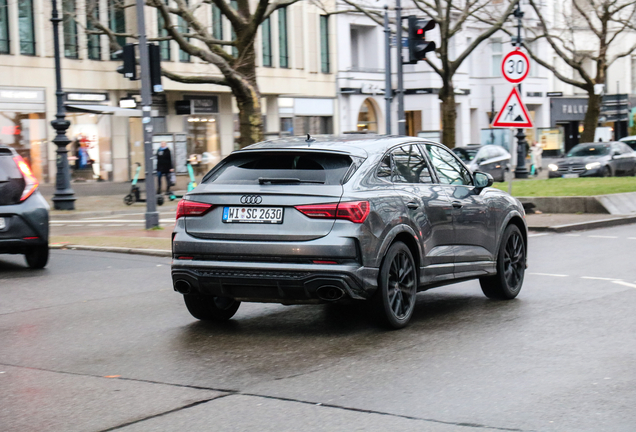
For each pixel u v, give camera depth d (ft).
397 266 24.30
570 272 36.24
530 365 19.93
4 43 102.12
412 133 161.38
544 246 46.44
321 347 22.36
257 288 23.09
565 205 63.67
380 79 154.40
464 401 16.99
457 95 165.58
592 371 19.22
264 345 22.79
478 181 28.68
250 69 70.95
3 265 40.98
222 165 24.76
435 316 26.81
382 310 23.75
